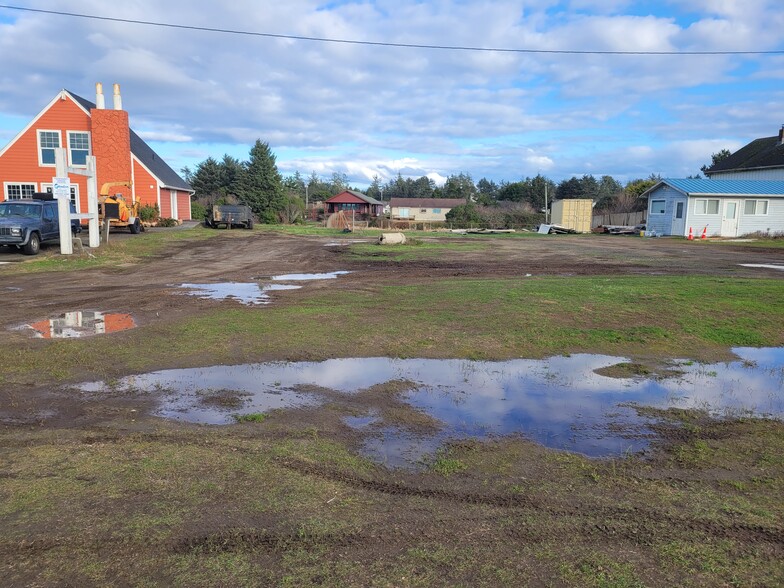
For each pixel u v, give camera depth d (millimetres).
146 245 23438
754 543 3072
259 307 10156
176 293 11789
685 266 18172
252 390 5645
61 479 3682
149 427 4629
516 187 89375
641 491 3672
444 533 3135
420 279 14438
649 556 2939
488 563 2863
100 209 28500
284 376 6129
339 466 3965
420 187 120125
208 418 4863
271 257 20422
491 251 24000
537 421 4961
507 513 3365
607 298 11047
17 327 8328
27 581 2674
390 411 5137
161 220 38625
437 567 2822
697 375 6469
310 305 10375
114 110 35594
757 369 6742
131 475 3748
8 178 35062
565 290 12102
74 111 35562
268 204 61344
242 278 14516
